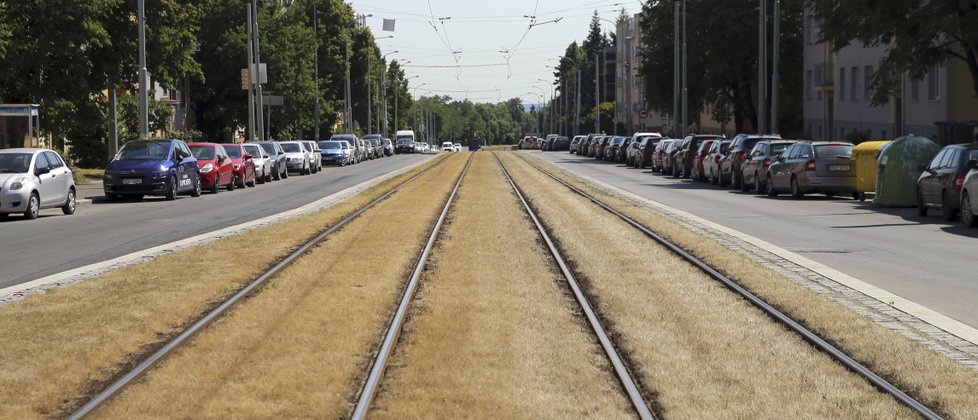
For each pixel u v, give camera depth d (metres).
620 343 9.57
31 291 13.09
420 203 29.42
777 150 34.50
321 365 8.59
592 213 25.48
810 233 20.66
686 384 7.92
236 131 84.19
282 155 50.50
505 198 31.62
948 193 23.14
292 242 18.58
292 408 7.26
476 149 154.12
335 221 23.28
